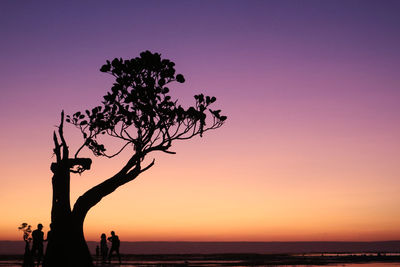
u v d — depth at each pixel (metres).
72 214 25.14
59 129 26.52
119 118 27.97
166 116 27.30
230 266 38.78
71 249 24.59
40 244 31.28
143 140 27.28
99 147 27.88
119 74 27.36
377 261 53.75
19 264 40.78
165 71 27.38
